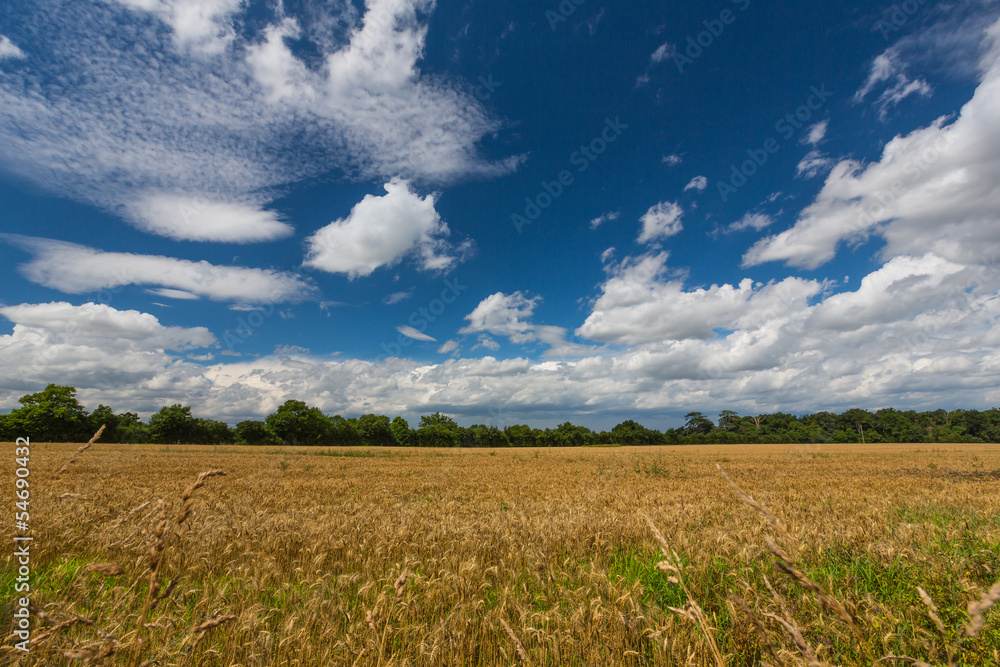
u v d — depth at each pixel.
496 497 16.80
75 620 2.78
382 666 3.89
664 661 3.96
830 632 3.84
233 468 32.47
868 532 8.00
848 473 29.25
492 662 4.36
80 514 9.90
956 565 5.53
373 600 5.44
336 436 101.44
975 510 11.74
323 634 4.48
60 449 50.22
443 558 7.01
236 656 4.11
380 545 7.71
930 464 35.22
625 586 5.80
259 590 5.76
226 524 8.88
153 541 2.03
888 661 3.47
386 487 20.53
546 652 4.29
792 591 5.05
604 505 14.15
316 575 6.44
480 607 5.27
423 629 4.55
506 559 7.28
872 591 5.31
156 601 2.03
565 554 7.72
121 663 3.27
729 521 10.29
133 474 24.81
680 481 23.88
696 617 2.32
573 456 53.56
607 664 4.04
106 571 1.83
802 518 10.77
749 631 3.82
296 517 10.55
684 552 6.76
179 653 3.67
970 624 1.44
